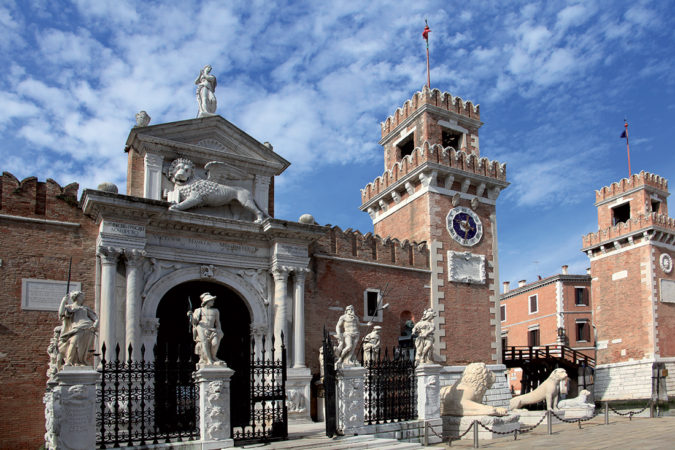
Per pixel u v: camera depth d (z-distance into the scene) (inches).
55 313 933.2
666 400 1831.9
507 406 1358.3
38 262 935.7
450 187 1418.6
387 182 1526.8
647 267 1957.4
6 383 879.1
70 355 625.6
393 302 1273.4
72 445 599.8
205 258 1048.2
